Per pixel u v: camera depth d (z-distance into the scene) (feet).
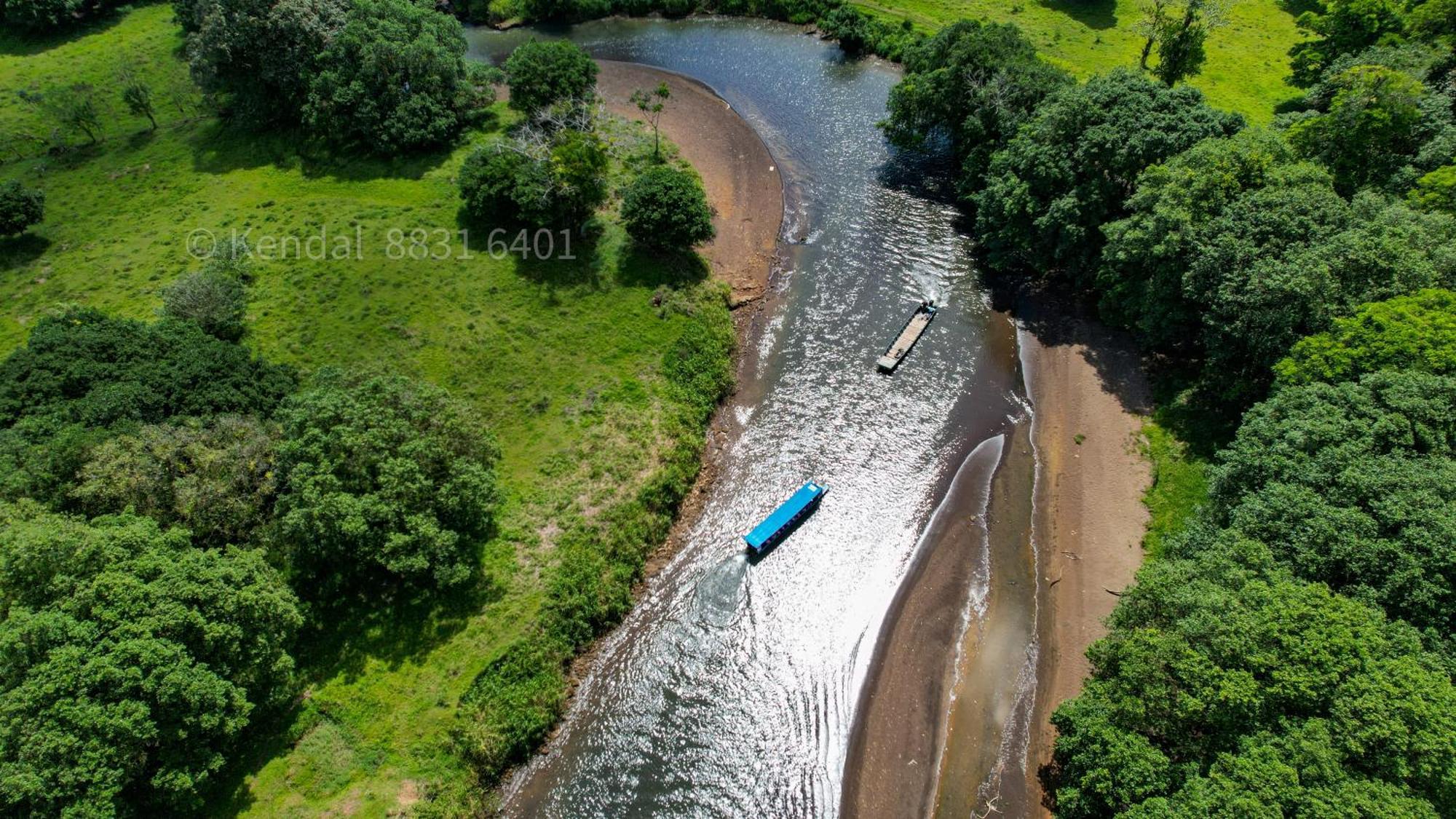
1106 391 218.79
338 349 222.48
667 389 216.54
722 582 178.60
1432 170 200.95
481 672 155.63
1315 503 131.03
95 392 174.81
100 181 291.17
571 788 147.02
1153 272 209.97
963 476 203.10
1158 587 135.03
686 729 155.12
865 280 262.67
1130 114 227.40
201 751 127.85
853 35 379.35
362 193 281.13
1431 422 135.23
